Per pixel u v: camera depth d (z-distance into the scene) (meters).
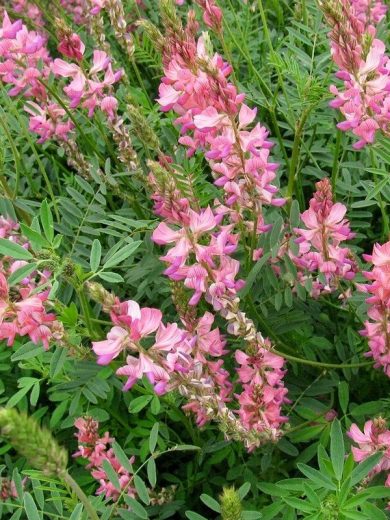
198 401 0.25
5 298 0.24
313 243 0.27
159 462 0.35
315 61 0.36
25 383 0.31
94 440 0.30
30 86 0.38
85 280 0.25
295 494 0.26
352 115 0.27
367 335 0.27
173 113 0.39
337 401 0.33
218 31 0.32
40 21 0.53
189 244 0.24
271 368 0.28
